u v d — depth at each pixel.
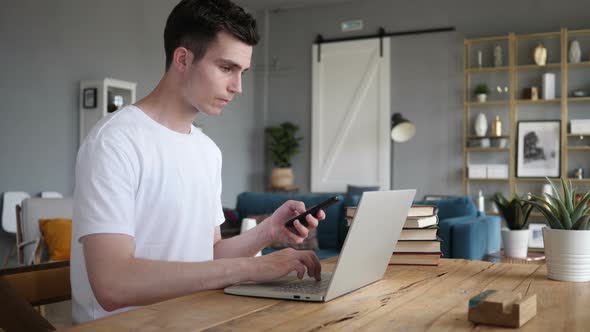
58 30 5.68
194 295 1.12
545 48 6.90
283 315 0.96
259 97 8.55
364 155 7.88
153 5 6.78
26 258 4.27
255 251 1.46
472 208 4.58
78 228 1.17
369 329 0.88
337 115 8.05
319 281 1.21
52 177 5.62
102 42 6.14
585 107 6.88
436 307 1.03
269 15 8.50
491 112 7.27
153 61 6.79
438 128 7.48
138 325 0.89
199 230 1.44
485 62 7.29
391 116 7.74
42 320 1.10
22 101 5.35
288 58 8.38
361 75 7.91
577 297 1.13
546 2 7.00
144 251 1.34
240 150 8.32
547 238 1.33
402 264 1.52
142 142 1.32
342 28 8.05
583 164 6.90
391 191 1.16
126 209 1.19
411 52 7.64
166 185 1.35
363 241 1.11
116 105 5.86
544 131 7.00
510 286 1.24
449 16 7.45
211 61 1.27
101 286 1.07
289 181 8.04
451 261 1.61
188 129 1.45
